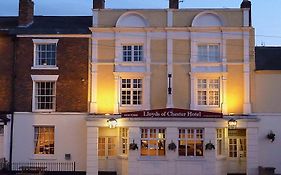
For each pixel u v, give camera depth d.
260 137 30.38
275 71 30.52
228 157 30.70
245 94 30.44
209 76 30.73
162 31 31.06
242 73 30.66
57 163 30.58
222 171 29.53
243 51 30.72
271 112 30.45
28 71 31.27
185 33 31.06
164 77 30.83
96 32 31.17
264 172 28.02
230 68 30.73
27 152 30.73
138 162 28.78
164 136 29.14
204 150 28.81
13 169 30.50
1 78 31.30
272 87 30.61
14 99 31.11
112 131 30.64
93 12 31.30
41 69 31.19
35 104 31.11
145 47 31.00
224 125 29.06
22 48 31.44
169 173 28.70
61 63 31.20
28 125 30.89
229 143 30.92
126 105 30.73
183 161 28.70
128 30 31.05
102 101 30.78
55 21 33.72
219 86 30.69
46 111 30.95
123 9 31.22
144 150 29.09
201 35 30.94
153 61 30.92
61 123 30.83
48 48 31.62
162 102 30.67
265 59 32.06
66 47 31.30
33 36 31.41
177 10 31.12
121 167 29.73
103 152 30.67
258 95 30.59
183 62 30.88
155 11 31.25
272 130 30.38
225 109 30.38
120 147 30.16
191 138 29.06
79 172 30.42
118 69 30.86
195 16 30.98
